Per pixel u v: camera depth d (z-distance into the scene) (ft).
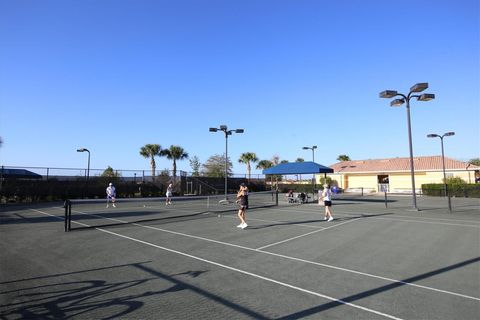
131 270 24.07
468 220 52.95
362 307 17.29
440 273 23.45
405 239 36.45
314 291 19.72
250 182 164.14
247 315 16.30
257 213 64.64
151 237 37.40
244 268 24.66
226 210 70.74
